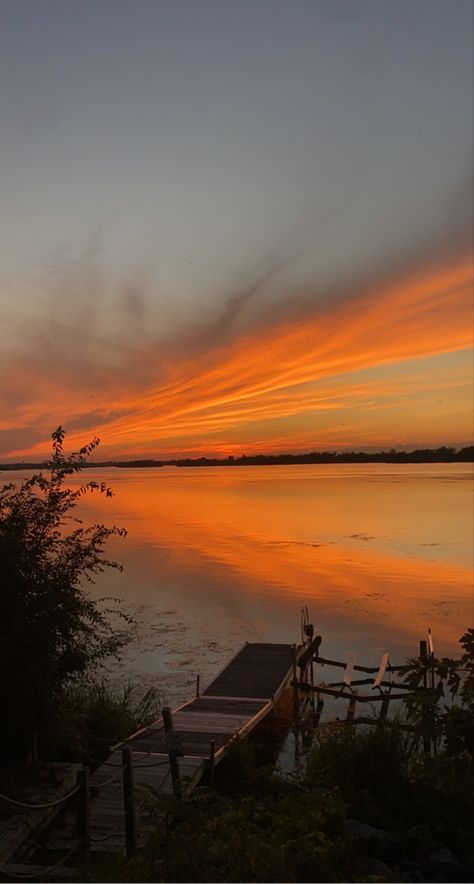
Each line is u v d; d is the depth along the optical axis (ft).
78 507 263.90
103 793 30.12
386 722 36.50
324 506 246.47
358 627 73.36
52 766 30.73
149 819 27.12
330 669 61.57
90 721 37.91
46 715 30.76
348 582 98.07
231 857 15.53
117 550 135.95
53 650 30.78
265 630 71.00
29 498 33.30
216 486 445.37
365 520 191.42
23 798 27.50
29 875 21.62
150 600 86.58
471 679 19.40
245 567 112.57
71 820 27.55
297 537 154.10
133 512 233.14
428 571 106.73
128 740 36.37
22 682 29.60
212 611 80.02
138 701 47.78
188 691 51.42
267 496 313.32
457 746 19.15
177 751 29.14
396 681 55.93
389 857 26.12
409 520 189.88
